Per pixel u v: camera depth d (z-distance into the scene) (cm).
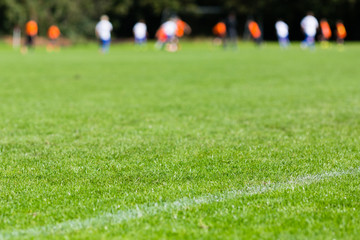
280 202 712
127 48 8262
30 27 6712
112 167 936
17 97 2091
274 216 653
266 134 1270
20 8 9200
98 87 2514
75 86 2562
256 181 835
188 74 3316
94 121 1487
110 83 2730
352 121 1472
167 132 1300
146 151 1072
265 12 11119
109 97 2094
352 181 821
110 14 10962
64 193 781
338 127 1371
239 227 615
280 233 593
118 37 11488
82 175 885
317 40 10906
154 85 2614
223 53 6400
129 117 1564
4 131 1323
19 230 623
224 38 7606
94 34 10256
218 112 1672
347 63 4303
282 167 921
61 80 2894
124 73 3412
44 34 9750
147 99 2025
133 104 1873
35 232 616
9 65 4194
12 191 793
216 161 973
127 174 888
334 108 1747
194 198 744
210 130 1331
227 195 758
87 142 1175
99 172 902
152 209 694
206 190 785
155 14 11294
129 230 612
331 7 10506
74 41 9769
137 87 2512
